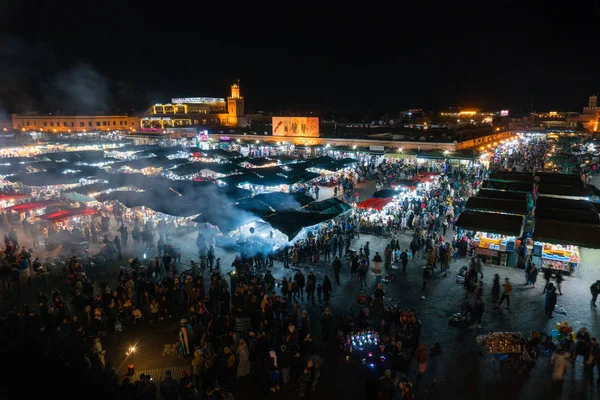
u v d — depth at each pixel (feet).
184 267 59.52
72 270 51.55
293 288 47.14
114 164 110.42
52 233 68.03
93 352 33.04
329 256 62.75
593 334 40.14
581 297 47.96
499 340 35.76
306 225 59.47
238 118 307.58
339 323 43.21
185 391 29.89
